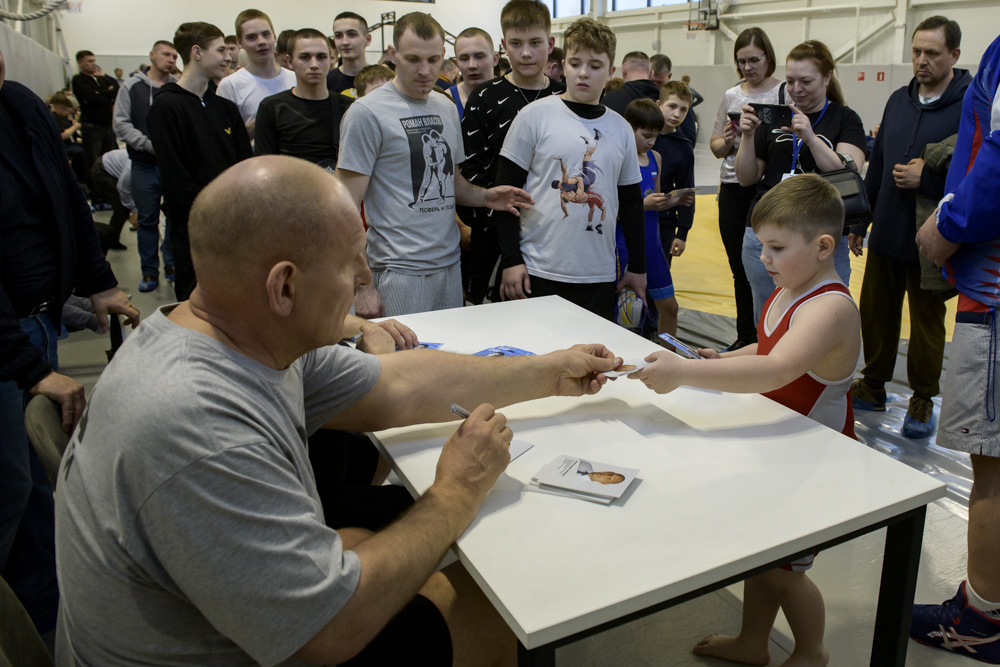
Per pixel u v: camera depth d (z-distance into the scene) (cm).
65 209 182
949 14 915
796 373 136
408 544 92
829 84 291
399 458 120
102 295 200
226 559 79
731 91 367
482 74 347
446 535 96
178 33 343
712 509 103
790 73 284
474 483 104
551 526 100
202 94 356
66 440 124
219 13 1362
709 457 119
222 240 83
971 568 162
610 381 154
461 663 111
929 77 257
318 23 1454
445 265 254
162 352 84
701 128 1268
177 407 78
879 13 996
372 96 237
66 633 89
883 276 277
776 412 136
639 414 136
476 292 331
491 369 135
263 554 80
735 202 342
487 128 285
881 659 123
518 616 82
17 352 142
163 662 86
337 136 347
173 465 77
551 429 130
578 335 179
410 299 246
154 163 466
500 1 1600
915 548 113
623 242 301
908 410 276
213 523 78
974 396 156
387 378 128
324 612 83
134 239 654
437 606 111
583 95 240
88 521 82
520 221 255
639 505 104
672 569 90
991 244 152
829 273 147
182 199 347
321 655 84
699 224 661
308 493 97
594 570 90
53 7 656
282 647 82
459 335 179
